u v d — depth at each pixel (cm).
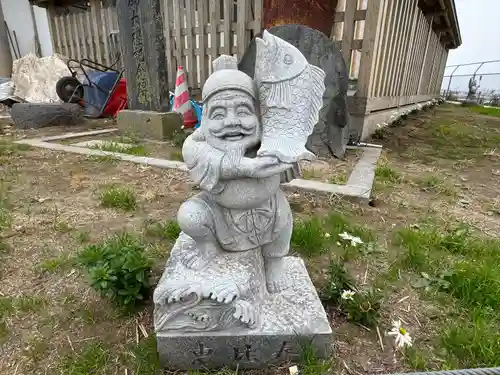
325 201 333
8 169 428
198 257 167
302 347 157
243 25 636
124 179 398
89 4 1052
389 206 337
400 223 301
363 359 165
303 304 171
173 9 764
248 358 157
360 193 334
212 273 159
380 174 419
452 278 217
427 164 496
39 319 187
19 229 279
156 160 453
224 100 147
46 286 214
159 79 600
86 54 1037
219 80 149
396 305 203
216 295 144
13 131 672
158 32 583
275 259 182
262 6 602
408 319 192
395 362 163
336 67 456
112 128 705
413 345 174
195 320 151
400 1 657
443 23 1285
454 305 202
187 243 175
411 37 852
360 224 296
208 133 150
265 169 144
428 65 1352
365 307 182
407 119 944
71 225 290
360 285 217
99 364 158
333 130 473
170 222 284
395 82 788
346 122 471
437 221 306
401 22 711
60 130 683
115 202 326
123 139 572
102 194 350
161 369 157
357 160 470
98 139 593
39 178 400
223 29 690
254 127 151
